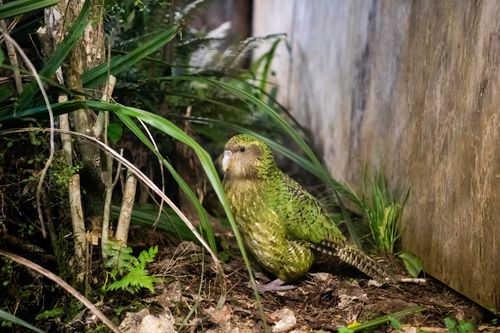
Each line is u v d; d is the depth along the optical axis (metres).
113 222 5.80
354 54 7.71
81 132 5.00
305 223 5.65
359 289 5.68
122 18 6.56
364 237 6.91
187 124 7.29
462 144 5.44
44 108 4.37
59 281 4.33
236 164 5.62
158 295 5.23
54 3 4.39
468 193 5.35
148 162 6.88
